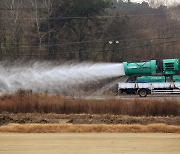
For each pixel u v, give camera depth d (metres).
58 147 62.91
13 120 90.69
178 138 71.81
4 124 87.06
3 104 103.69
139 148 62.19
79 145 64.62
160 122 88.69
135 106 99.25
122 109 99.56
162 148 62.31
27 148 62.09
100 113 100.00
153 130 80.19
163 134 76.94
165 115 97.38
